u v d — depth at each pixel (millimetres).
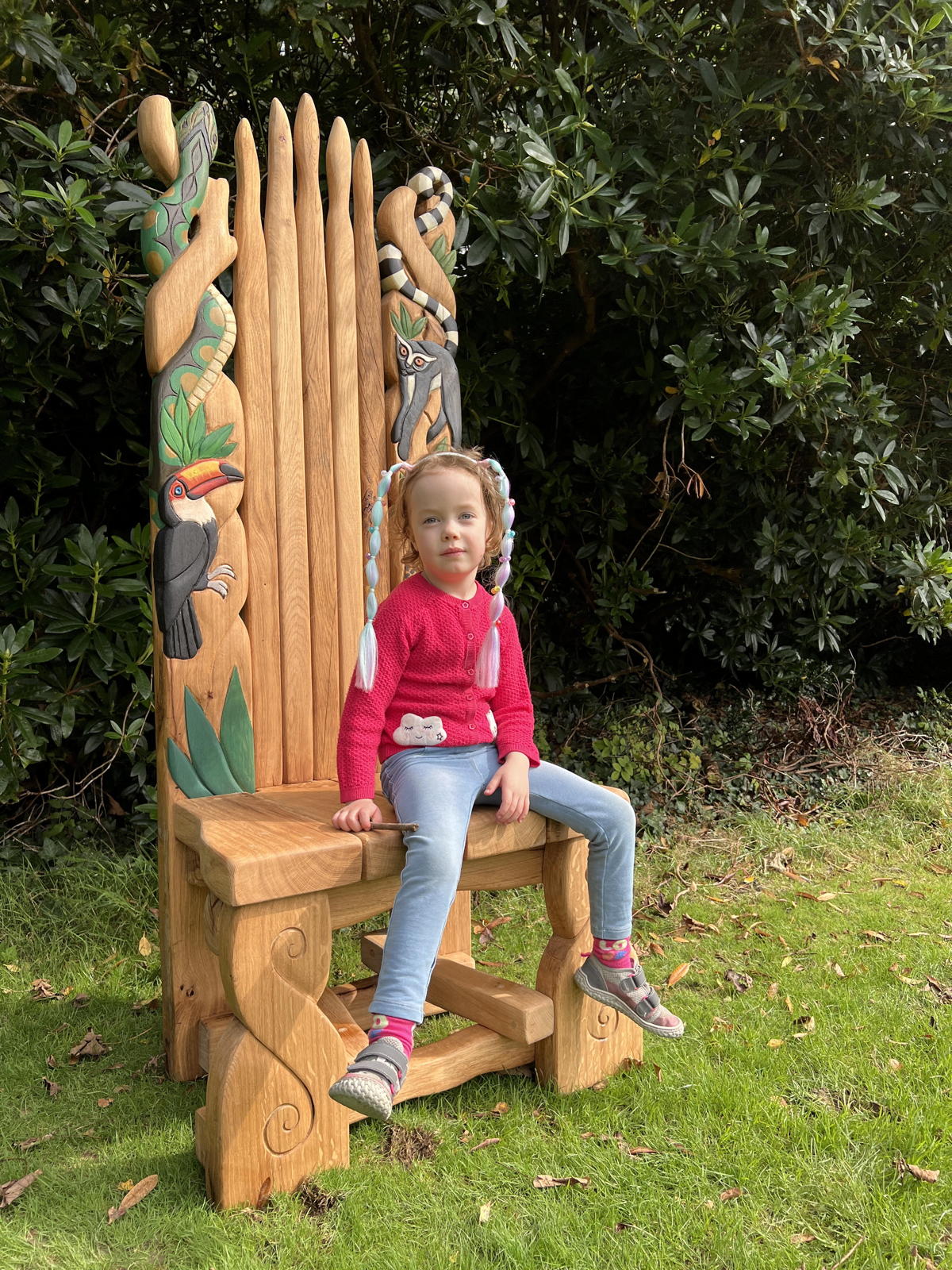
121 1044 2498
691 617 5008
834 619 4602
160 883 2338
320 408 2480
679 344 3959
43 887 3240
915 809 4219
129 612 3221
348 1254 1732
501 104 3529
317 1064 1932
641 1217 1816
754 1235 1775
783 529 4508
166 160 2184
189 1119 2166
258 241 2363
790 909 3354
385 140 3715
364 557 2580
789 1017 2586
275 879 1842
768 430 3641
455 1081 2168
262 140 3635
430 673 2141
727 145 3434
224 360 2291
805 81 3604
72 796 3471
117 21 3012
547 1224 1793
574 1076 2256
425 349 2650
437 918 1910
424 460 2174
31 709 3131
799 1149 2018
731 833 4008
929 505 4410
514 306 4145
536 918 3268
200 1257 1729
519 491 4570
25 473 3367
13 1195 1888
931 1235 1767
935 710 5195
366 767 2062
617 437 4531
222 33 3502
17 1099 2244
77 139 2881
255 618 2383
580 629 4930
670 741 4477
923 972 2842
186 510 2254
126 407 3508
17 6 2576
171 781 2271
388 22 3549
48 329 3115
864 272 4043
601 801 2156
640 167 3297
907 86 3494
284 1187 1906
